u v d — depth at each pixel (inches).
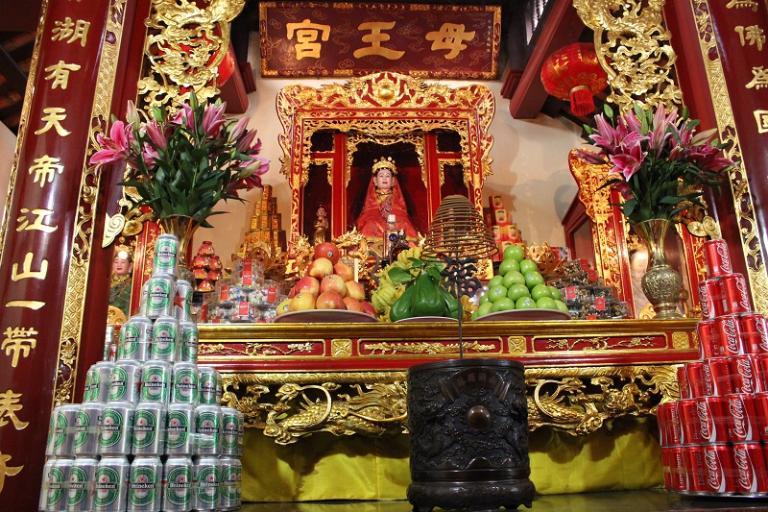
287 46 313.3
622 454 109.2
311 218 278.4
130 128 113.2
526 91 312.7
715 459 84.5
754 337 88.2
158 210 114.3
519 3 330.0
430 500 75.3
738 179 126.0
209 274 168.6
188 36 136.4
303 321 110.7
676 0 144.9
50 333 104.1
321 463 103.8
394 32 309.4
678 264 162.9
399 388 100.7
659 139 121.0
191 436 79.8
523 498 76.1
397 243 197.9
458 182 288.0
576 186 321.4
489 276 213.6
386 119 266.1
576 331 105.7
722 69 133.0
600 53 145.5
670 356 105.8
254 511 89.2
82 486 74.9
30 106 118.5
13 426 97.5
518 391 80.6
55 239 108.9
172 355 83.3
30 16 226.1
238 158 117.6
